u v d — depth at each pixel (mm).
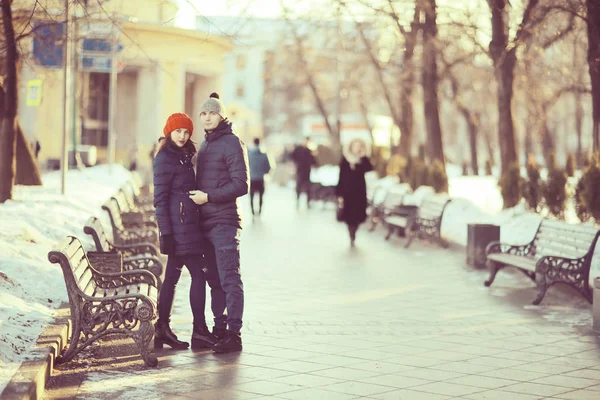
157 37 52625
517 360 9469
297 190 36844
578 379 8633
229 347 9734
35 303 9836
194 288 9977
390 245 22250
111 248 13133
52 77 28688
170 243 9734
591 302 13062
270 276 16344
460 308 12914
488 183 54781
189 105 61656
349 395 7961
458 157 96000
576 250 13648
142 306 8930
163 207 9750
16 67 18969
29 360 7742
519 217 21141
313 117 77875
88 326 8930
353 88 48188
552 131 71625
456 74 35781
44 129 49469
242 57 67375
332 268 17609
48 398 7605
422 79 30172
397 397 7902
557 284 14656
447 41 26344
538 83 29375
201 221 10016
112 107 39250
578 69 27688
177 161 9836
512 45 21562
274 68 55375
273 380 8484
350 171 22109
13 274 10680
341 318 12047
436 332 11047
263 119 114062
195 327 10000
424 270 17375
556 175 21547
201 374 8688
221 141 9969
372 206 29500
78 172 39906
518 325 11547
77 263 9484
